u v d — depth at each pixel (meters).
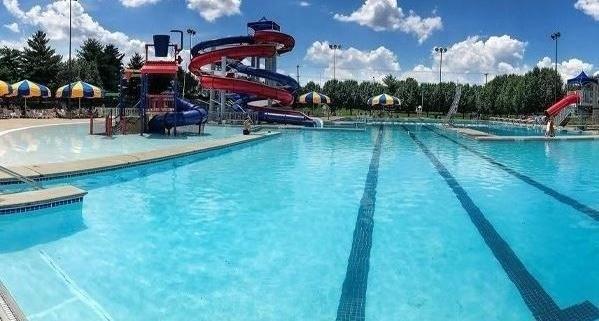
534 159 15.00
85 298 4.46
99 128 22.03
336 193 9.43
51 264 5.32
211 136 20.17
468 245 6.25
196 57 28.36
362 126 33.19
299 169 12.35
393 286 4.86
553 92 48.72
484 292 4.75
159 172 11.42
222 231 6.73
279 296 4.57
